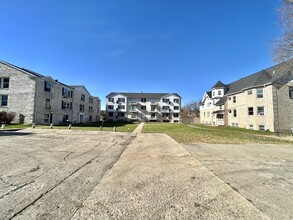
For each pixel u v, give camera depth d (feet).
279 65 58.75
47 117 89.04
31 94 79.97
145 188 12.20
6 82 81.71
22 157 20.42
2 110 79.82
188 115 201.67
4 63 82.28
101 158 20.84
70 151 24.53
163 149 26.61
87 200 10.41
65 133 49.14
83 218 8.57
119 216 8.79
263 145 31.81
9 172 15.21
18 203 9.95
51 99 92.12
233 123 90.94
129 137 42.22
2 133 44.34
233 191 11.84
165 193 11.44
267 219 8.66
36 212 9.06
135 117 187.11
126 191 11.69
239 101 85.30
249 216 8.89
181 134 48.67
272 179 14.21
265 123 69.31
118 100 187.73
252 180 13.93
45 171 15.66
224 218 8.70
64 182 13.16
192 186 12.62
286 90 66.23
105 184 12.85
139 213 9.08
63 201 10.27
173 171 15.94
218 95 118.52
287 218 8.75
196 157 21.40
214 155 22.62
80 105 125.90
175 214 9.04
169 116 188.75
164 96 190.29
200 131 58.44
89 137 41.32
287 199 10.78
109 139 38.24
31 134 44.04
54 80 93.91
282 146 31.22
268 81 68.03
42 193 11.27
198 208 9.63
